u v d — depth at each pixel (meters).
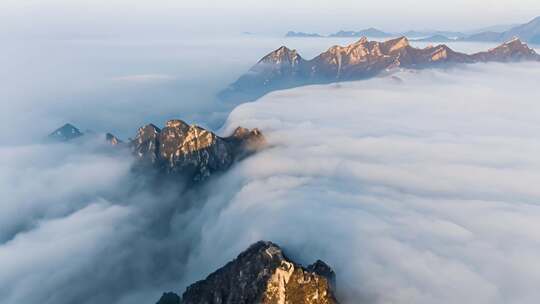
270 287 172.00
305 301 167.75
